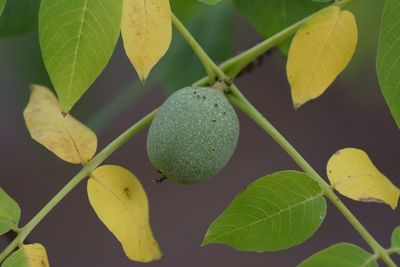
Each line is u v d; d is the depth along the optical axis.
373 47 1.02
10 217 0.72
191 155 0.73
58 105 0.76
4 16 0.81
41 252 0.72
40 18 0.69
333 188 0.73
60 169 1.22
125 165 1.36
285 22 0.85
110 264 1.36
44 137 0.75
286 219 0.72
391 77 0.71
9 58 0.90
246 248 0.72
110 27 0.70
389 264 0.71
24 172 1.32
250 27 1.07
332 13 0.75
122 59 1.03
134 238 0.74
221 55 0.91
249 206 0.72
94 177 0.74
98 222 1.37
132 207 0.74
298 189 0.72
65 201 1.37
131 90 0.95
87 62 0.70
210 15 0.91
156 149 0.74
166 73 0.91
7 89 1.03
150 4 0.71
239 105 0.76
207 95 0.74
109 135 1.35
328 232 1.38
